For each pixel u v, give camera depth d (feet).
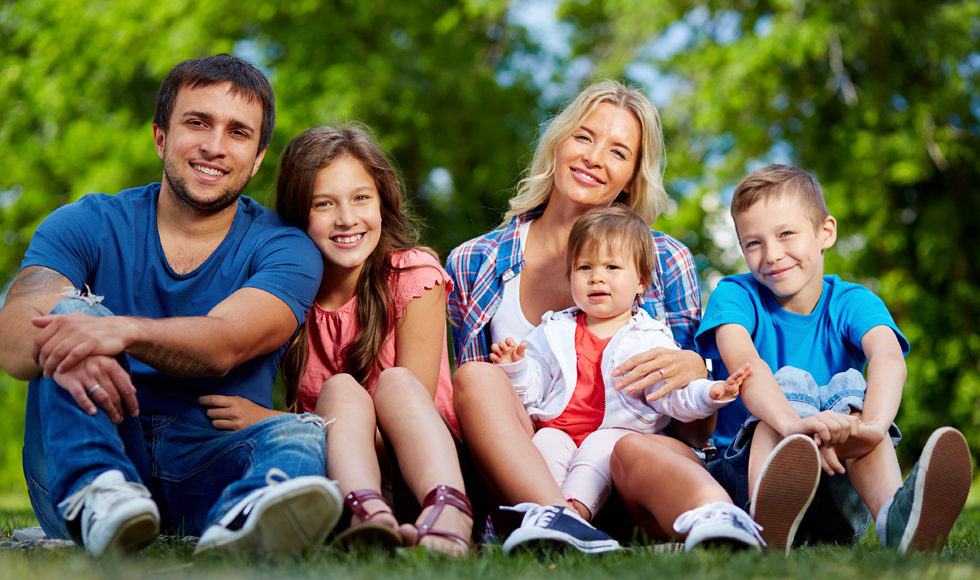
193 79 7.80
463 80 33.91
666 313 9.67
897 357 7.72
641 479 6.89
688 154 36.11
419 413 6.77
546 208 10.48
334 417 6.81
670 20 35.45
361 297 8.93
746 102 33.19
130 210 7.97
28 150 36.35
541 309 9.86
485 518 8.14
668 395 8.08
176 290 7.81
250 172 8.08
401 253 9.12
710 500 6.37
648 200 10.51
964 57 32.76
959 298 33.83
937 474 6.30
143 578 4.84
